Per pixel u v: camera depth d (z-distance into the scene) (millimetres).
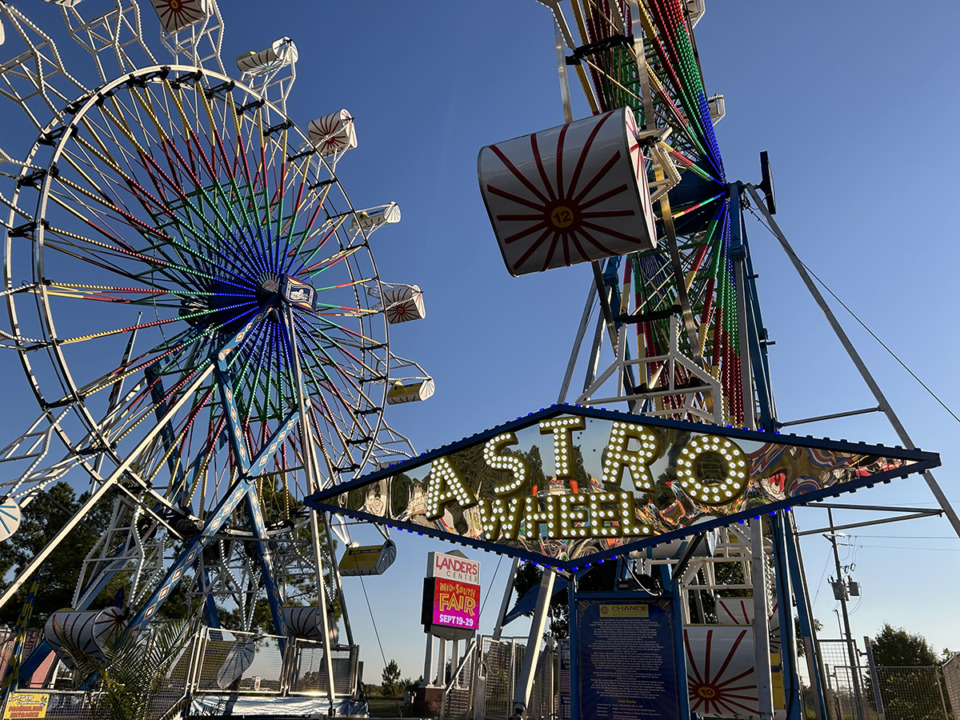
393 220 34406
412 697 24250
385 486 11047
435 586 26016
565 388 15430
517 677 17797
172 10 25766
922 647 62062
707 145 16438
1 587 38188
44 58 21516
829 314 14562
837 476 8555
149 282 25266
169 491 26469
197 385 24516
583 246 9812
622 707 9758
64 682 22797
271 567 26750
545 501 9953
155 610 21484
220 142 27312
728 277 18438
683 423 9555
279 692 20359
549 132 9453
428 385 35562
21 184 21125
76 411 21297
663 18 13508
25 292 20641
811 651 15859
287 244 29531
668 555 17875
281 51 29016
